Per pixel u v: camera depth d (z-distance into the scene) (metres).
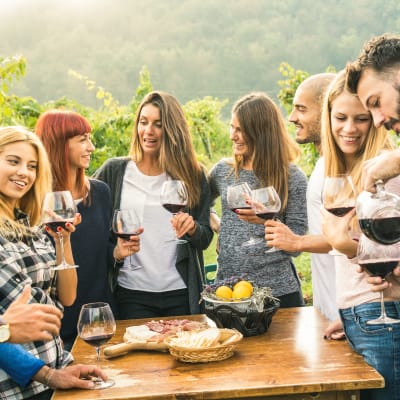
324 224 2.59
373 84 2.31
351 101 2.77
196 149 10.88
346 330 2.56
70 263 2.83
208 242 3.68
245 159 3.65
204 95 14.95
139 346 2.64
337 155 2.93
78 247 3.39
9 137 2.56
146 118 3.64
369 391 2.54
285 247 2.99
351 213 2.51
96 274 3.45
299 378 2.27
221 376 2.33
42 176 2.69
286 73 8.49
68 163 3.42
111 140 7.36
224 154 11.43
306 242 2.97
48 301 2.51
